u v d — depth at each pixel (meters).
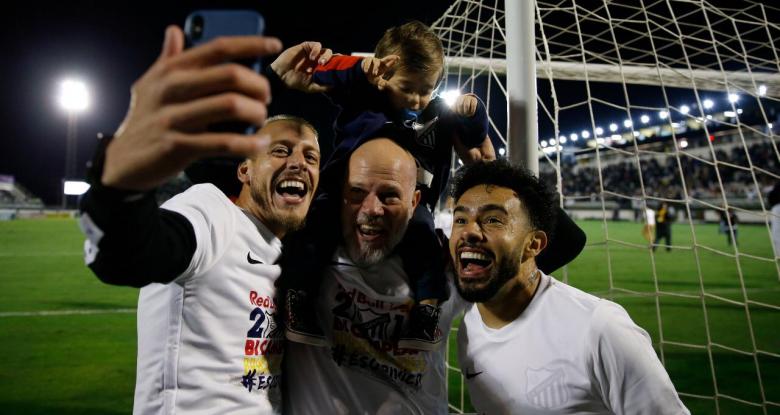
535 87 2.04
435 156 1.85
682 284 8.43
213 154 0.61
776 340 4.80
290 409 1.50
